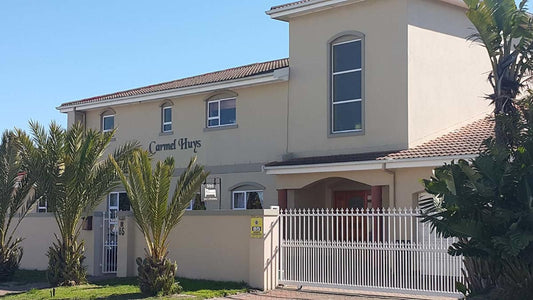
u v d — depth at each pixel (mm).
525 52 13469
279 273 16781
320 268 16062
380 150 20672
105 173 17953
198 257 18094
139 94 27406
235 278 17203
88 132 17734
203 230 18047
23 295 16562
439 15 21469
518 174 10562
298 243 16516
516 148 12062
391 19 20703
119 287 17094
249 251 16859
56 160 17453
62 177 17359
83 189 17719
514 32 13445
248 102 24344
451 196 10703
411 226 14703
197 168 16062
